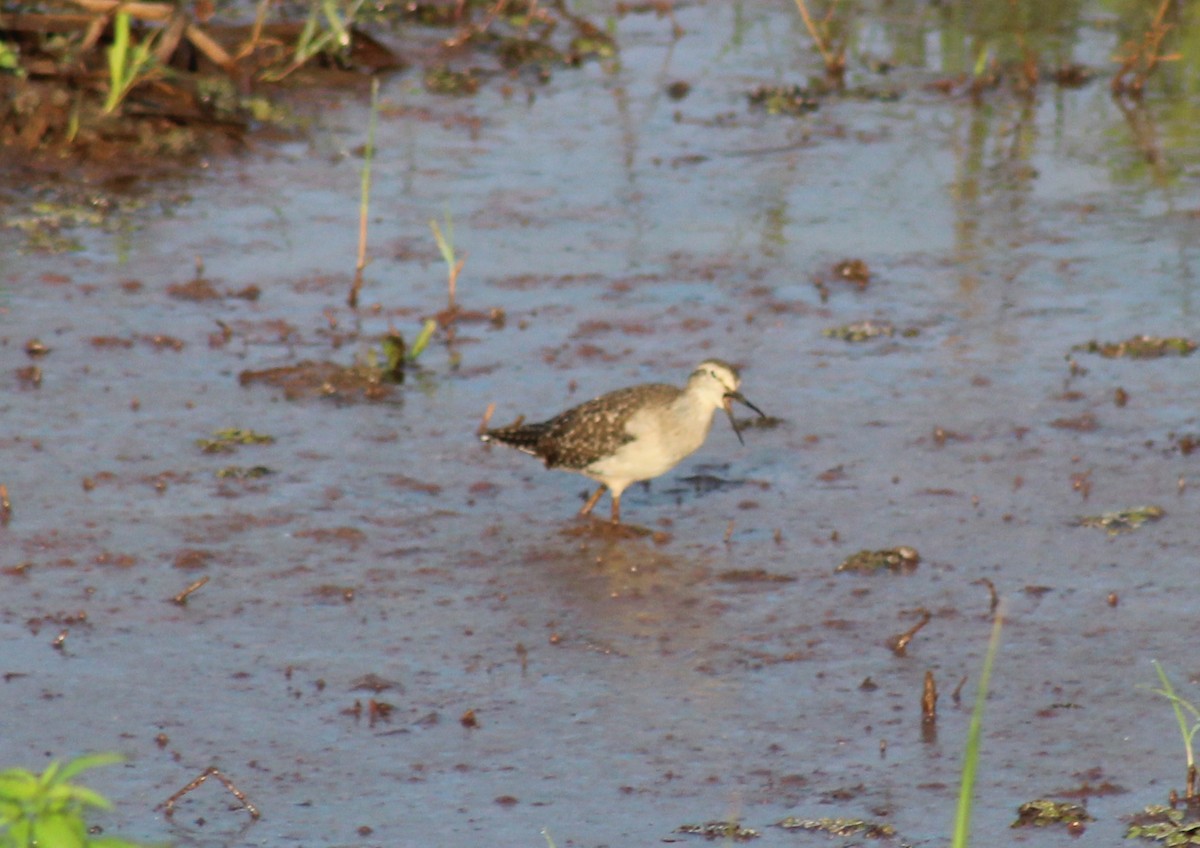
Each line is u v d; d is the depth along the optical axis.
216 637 12.76
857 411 17.19
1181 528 14.59
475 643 12.76
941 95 28.28
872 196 23.69
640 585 13.75
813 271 20.98
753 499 15.37
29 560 13.86
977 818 10.46
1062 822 10.37
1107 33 31.39
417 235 22.02
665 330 19.19
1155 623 12.98
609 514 15.13
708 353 18.58
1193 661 12.40
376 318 19.41
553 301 19.98
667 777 10.98
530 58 29.64
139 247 21.23
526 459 16.17
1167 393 17.52
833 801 10.67
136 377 17.70
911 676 12.28
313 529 14.59
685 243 21.89
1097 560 14.05
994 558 14.12
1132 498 15.20
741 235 22.20
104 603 13.22
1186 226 22.41
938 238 22.11
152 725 11.55
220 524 14.62
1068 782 10.88
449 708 11.84
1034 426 16.77
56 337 18.58
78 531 14.39
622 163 24.94
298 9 30.16
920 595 13.52
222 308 19.56
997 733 11.51
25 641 12.62
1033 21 32.09
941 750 11.30
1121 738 11.43
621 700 11.96
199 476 15.54
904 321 19.47
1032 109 27.58
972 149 25.62
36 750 11.16
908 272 20.95
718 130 26.44
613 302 19.98
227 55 26.70
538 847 10.13
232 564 13.92
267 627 12.94
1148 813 10.47
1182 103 27.83
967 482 15.60
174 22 25.69
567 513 15.13
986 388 17.67
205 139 24.69
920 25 32.06
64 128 23.92
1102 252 21.58
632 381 17.80
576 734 11.52
